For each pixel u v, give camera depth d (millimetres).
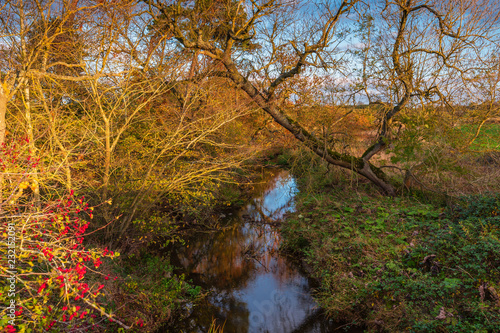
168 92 9086
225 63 7453
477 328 3254
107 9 5531
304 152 11141
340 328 4527
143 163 6910
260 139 9977
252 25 7156
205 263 6801
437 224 5801
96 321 3826
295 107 10234
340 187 10055
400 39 7902
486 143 8438
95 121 5660
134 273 5398
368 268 5047
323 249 6094
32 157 3951
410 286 4215
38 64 4977
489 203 5621
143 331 4215
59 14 5215
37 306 2885
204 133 6793
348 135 9695
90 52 5969
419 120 8102
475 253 4180
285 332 4605
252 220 9203
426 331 3572
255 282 6062
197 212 8008
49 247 3096
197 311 5148
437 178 7891
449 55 7754
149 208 6637
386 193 9055
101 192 6074
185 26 7094
